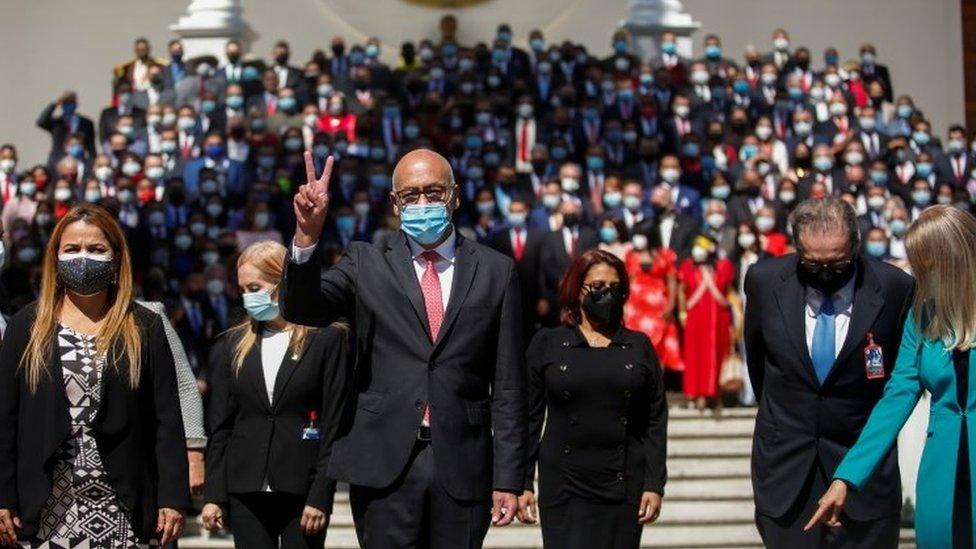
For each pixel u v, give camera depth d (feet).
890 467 20.44
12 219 55.01
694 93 62.13
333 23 78.69
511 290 19.67
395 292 19.34
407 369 19.19
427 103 57.31
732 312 43.50
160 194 53.83
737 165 55.11
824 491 20.63
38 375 18.71
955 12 82.48
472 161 52.08
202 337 42.11
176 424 19.35
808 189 54.65
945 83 82.43
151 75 63.05
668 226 46.68
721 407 43.32
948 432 18.20
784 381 20.92
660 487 23.48
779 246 47.19
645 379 23.62
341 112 57.67
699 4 81.35
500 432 19.29
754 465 21.30
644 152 55.72
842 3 81.92
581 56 64.54
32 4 80.07
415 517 18.95
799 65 65.92
